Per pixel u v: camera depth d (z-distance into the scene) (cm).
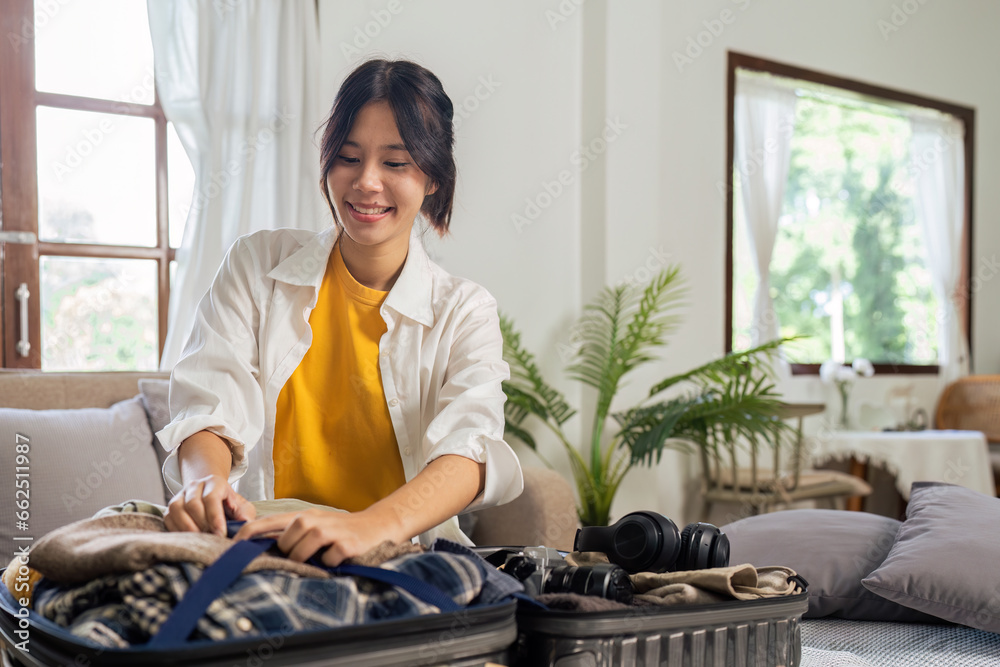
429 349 114
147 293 292
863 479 443
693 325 404
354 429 113
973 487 372
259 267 116
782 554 152
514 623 68
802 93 458
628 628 71
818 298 475
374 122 100
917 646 125
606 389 336
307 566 67
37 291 275
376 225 103
